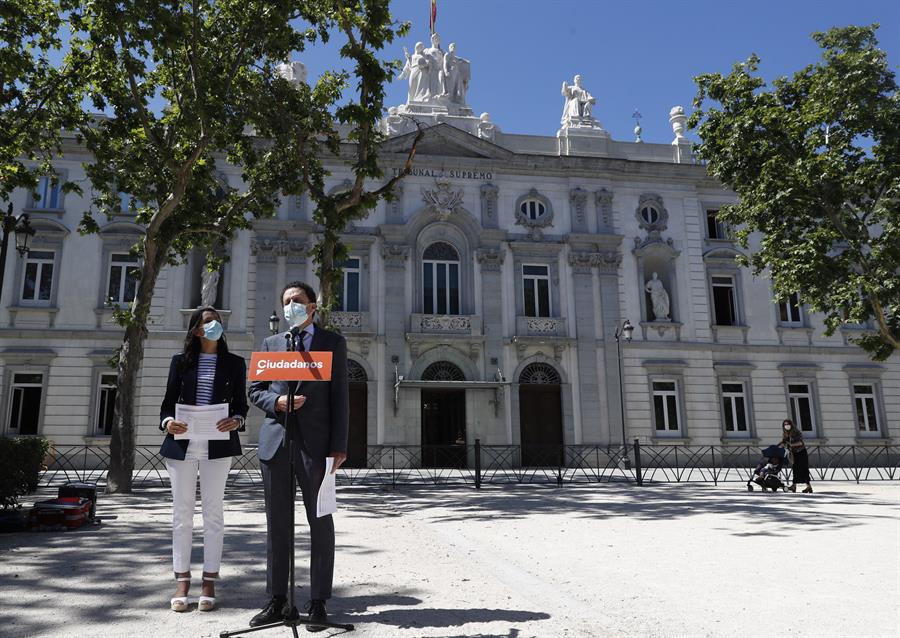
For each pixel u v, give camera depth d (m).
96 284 23.83
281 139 14.30
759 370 27.38
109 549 6.64
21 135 13.99
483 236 26.31
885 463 27.27
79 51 14.12
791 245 17.66
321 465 4.13
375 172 13.67
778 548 7.23
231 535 7.77
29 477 9.88
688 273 27.66
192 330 4.71
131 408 13.82
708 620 4.37
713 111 18.66
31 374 23.23
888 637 4.01
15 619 4.14
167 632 3.88
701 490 15.00
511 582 5.50
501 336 25.66
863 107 16.56
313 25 14.16
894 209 17.19
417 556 6.67
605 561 6.50
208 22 14.11
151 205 21.42
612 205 27.70
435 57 28.28
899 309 16.81
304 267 24.92
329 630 3.95
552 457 23.33
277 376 3.91
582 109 29.36
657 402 26.47
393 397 24.47
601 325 26.45
